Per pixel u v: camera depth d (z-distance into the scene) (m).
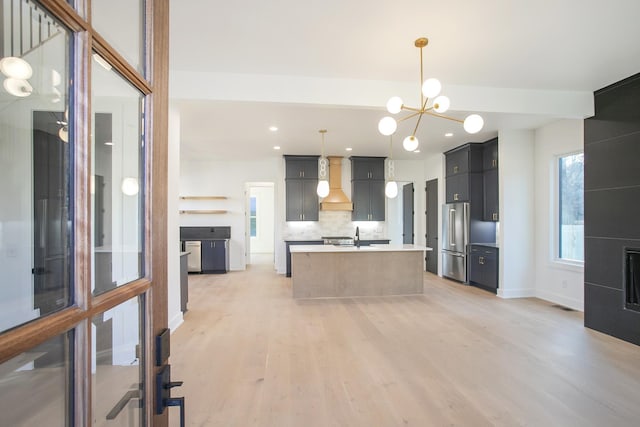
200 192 8.09
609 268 3.62
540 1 2.18
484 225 6.25
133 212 0.81
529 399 2.39
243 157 7.75
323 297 5.34
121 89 0.75
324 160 5.71
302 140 5.98
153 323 0.85
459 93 3.62
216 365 2.92
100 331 0.69
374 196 7.59
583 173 4.36
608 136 3.64
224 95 3.29
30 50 0.58
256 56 2.96
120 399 0.75
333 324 4.02
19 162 0.59
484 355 3.12
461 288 6.04
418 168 7.99
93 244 0.69
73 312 0.57
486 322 4.08
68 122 0.59
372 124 4.93
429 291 5.80
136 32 0.81
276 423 2.12
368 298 5.31
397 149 6.82
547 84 3.61
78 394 0.60
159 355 0.86
